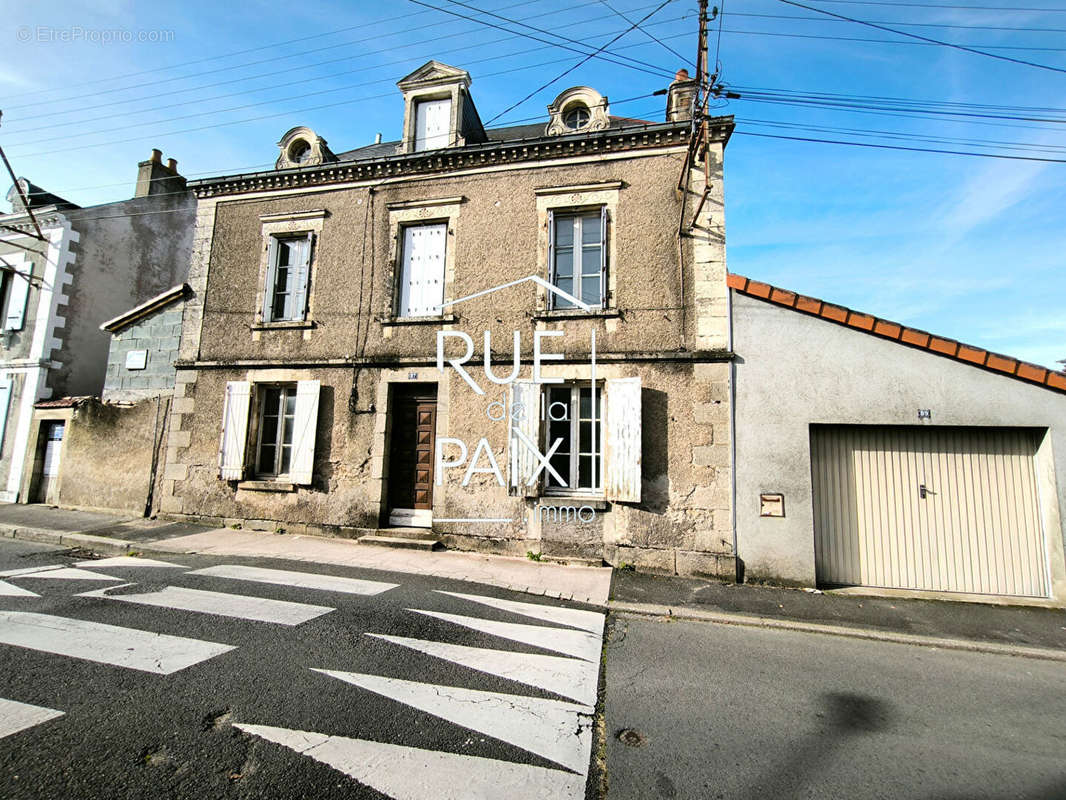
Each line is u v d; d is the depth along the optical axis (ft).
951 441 21.22
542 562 23.13
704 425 22.71
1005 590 20.17
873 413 21.30
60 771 7.88
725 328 23.13
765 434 22.12
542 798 7.86
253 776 8.01
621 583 20.49
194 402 29.45
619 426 23.24
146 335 32.42
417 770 8.37
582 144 25.89
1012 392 20.36
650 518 22.79
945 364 20.99
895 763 9.32
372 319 27.66
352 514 26.30
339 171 29.14
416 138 30.07
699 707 11.12
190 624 14.11
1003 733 10.55
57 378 38.42
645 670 12.94
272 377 28.55
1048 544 19.79
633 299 24.49
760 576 21.39
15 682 10.54
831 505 21.83
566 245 26.40
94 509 31.37
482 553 24.31
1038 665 14.40
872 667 13.78
